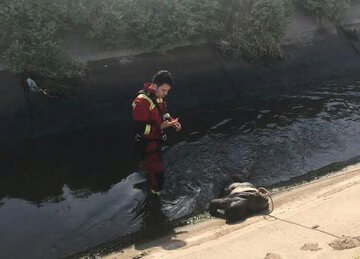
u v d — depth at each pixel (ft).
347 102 29.22
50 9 24.94
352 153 24.12
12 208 19.16
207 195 20.53
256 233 15.92
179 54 28.40
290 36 33.17
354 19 36.42
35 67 24.14
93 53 26.30
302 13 34.76
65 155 22.58
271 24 31.32
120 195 20.29
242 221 18.01
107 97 25.41
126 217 19.06
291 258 13.78
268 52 30.99
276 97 29.50
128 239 17.78
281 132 25.48
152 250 16.58
